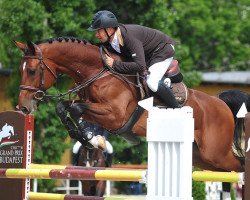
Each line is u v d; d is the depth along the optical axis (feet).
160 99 40.63
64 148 79.92
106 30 38.86
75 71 39.83
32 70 39.06
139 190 92.84
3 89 92.63
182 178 31.30
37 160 78.74
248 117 33.58
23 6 76.43
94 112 38.75
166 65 40.37
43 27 76.59
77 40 39.88
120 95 39.42
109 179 34.14
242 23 157.28
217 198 57.47
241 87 109.40
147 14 81.56
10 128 39.34
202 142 42.52
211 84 107.86
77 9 79.61
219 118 42.96
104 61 39.47
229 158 43.32
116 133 40.19
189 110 31.65
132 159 85.87
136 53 38.65
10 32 76.74
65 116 39.17
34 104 39.45
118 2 81.25
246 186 33.22
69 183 85.92
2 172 37.78
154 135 31.99
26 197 38.70
